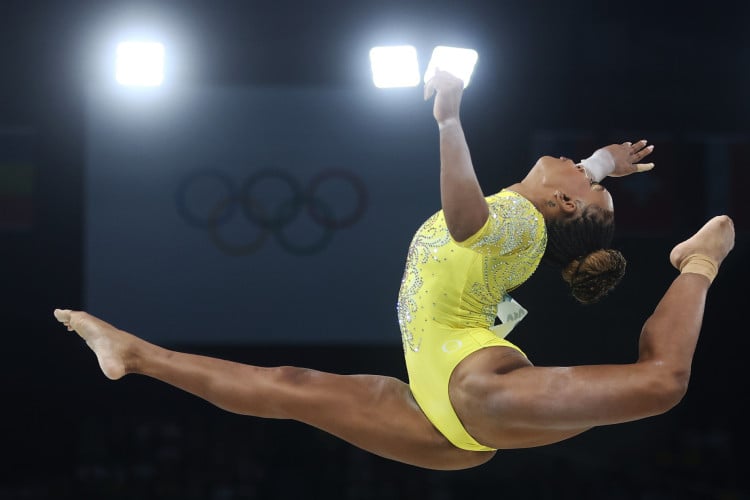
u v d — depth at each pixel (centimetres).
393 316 1156
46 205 1198
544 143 1178
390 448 449
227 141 1162
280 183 1162
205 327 1156
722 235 446
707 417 1310
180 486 1221
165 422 1293
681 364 400
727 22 1209
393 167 1160
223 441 1276
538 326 1234
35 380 1258
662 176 1197
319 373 457
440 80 413
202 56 1174
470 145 1189
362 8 1184
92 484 1206
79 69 1181
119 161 1157
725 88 1213
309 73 1178
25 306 1220
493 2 1192
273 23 1183
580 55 1202
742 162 1193
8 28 1178
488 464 1289
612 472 1264
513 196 436
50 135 1191
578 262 447
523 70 1195
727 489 1256
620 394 393
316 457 1260
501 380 412
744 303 1276
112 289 1151
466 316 444
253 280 1161
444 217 422
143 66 646
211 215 1160
